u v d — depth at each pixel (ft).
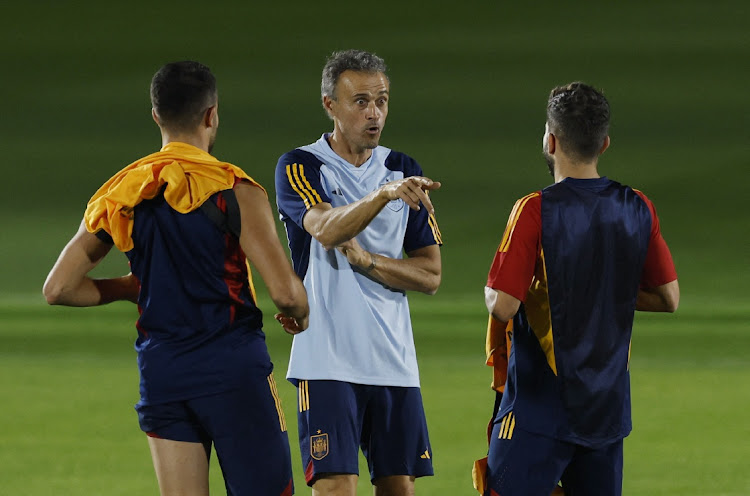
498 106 325.83
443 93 339.57
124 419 95.25
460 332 136.36
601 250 44.60
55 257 192.54
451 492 73.77
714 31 405.39
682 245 199.00
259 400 43.06
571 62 372.17
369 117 50.34
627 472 79.51
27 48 392.88
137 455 83.76
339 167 51.62
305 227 49.29
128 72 370.73
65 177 261.44
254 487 43.14
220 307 42.88
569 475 46.65
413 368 51.90
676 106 321.32
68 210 230.89
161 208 42.65
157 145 294.87
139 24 422.41
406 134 297.33
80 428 91.97
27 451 84.58
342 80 50.49
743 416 96.63
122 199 42.42
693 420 95.25
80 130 307.99
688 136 289.12
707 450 85.51
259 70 368.27
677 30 407.44
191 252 42.50
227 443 42.93
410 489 51.88
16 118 319.06
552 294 44.32
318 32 410.93
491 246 196.75
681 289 168.45
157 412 43.19
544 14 431.02
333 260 51.01
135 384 109.50
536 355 45.06
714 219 216.74
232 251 42.88
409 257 52.85
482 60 375.04
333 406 50.06
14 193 245.04
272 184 252.21
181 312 42.73
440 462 81.20
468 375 112.98
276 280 42.19
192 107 44.14
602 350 44.78
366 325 50.60
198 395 42.65
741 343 130.62
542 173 258.78
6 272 180.55
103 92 347.15
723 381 111.04
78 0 449.89
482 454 83.56
